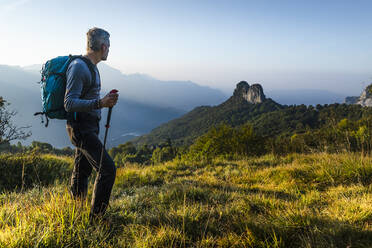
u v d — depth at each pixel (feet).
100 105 6.44
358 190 10.85
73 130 7.19
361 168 13.32
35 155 18.89
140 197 11.11
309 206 9.32
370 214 7.44
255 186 14.15
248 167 20.40
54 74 6.88
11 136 18.44
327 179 13.70
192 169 22.45
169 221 7.68
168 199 10.84
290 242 6.30
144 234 6.88
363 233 6.17
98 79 7.57
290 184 13.88
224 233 7.04
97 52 7.55
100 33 7.42
